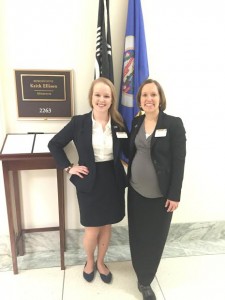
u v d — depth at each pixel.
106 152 1.70
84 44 1.90
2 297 1.86
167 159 1.57
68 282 2.00
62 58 1.91
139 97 1.62
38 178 2.14
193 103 2.14
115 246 2.41
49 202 2.22
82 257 2.26
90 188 1.69
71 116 2.02
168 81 2.06
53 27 1.84
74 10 1.83
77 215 2.27
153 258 1.78
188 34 1.98
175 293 1.94
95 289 1.95
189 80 2.08
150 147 1.56
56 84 1.93
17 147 1.80
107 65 1.78
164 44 1.97
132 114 1.91
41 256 2.26
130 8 1.77
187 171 2.33
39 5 1.79
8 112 1.96
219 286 2.01
